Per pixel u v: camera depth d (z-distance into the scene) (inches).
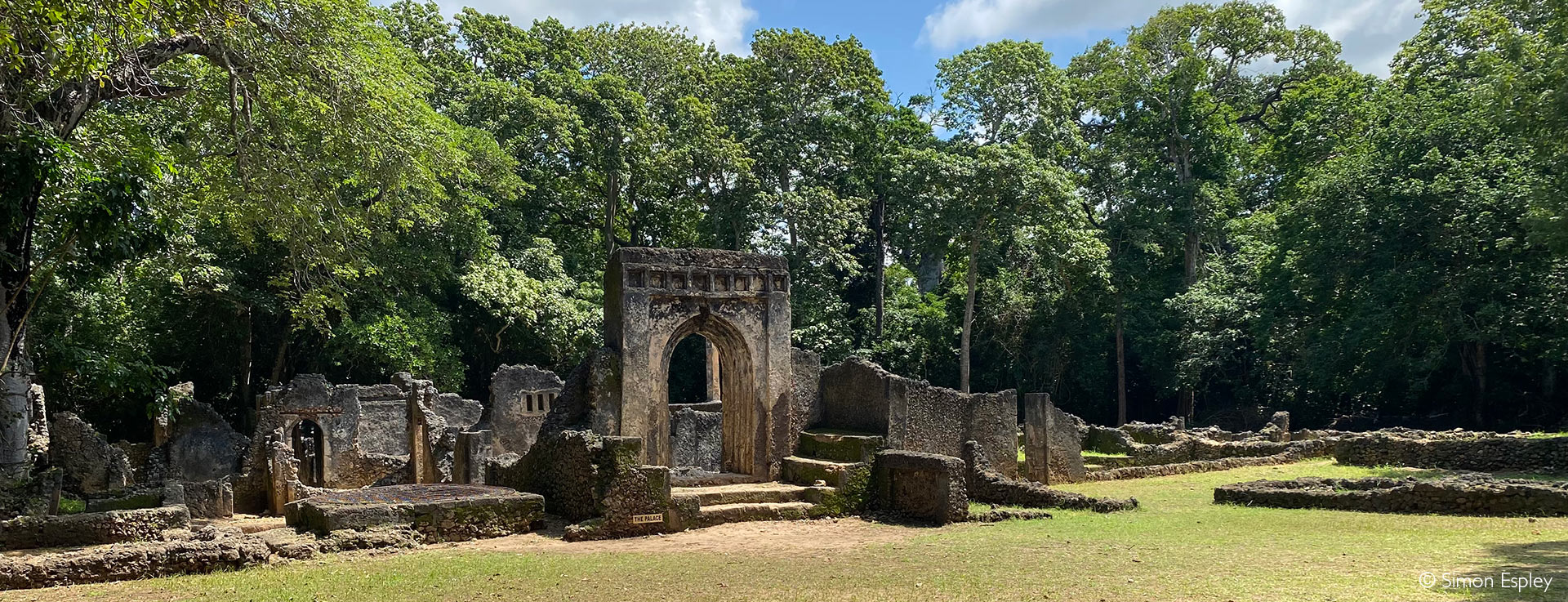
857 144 2026.3
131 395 1295.5
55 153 599.8
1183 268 2241.6
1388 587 428.5
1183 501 836.6
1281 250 1705.2
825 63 1940.2
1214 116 2107.5
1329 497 733.9
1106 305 2057.1
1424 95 1566.2
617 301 844.6
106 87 741.9
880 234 2064.5
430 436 1076.5
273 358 1547.7
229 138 896.9
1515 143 1373.0
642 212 2032.5
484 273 1502.2
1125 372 2171.5
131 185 622.8
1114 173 2144.4
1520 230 1354.6
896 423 864.9
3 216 614.5
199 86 887.1
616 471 674.8
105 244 625.9
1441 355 1505.9
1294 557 515.5
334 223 922.7
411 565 547.8
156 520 619.8
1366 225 1519.4
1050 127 2001.7
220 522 823.1
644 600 449.1
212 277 1231.5
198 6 705.0
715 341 898.1
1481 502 675.4
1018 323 2034.9
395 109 984.9
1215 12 2336.4
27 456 731.4
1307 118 1953.7
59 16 591.8
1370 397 1754.4
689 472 897.5
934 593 447.5
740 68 1982.0
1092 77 2437.3
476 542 651.5
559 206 1908.2
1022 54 2064.5
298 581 504.4
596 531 658.8
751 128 1913.1
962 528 696.4
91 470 954.1
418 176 967.0
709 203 1815.9
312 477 1183.6
